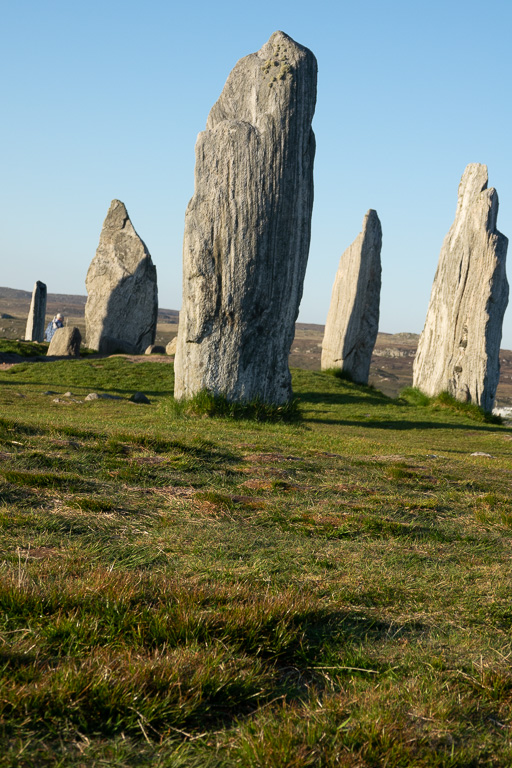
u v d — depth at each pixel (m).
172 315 154.62
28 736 2.52
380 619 4.00
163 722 2.71
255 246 17.70
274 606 3.71
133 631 3.31
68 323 92.88
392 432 18.94
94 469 7.60
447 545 5.98
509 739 2.78
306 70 18.25
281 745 2.52
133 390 26.38
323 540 5.71
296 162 18.06
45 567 4.19
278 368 18.36
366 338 35.19
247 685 2.97
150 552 4.88
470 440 18.41
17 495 6.05
